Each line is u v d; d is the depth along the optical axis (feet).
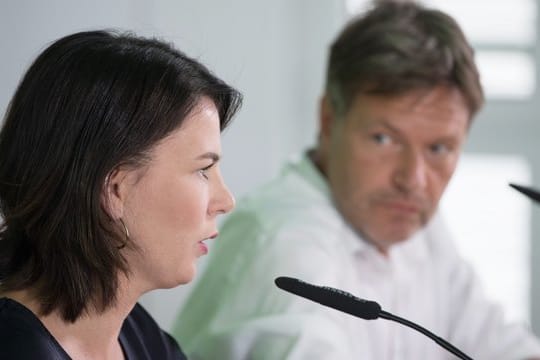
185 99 6.64
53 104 6.53
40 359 6.49
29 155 6.60
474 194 19.43
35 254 6.81
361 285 11.33
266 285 10.18
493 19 19.10
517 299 19.24
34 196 6.61
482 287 13.24
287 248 10.42
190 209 6.75
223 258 10.82
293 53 18.52
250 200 11.35
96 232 6.59
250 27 17.58
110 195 6.60
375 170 10.56
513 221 19.27
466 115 10.62
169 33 17.26
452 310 12.94
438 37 10.30
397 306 11.91
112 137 6.48
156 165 6.62
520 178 19.30
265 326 9.71
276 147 18.12
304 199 11.02
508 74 19.19
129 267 6.83
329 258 10.56
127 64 6.57
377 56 10.18
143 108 6.52
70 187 6.54
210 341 10.02
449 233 13.06
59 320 6.82
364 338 10.94
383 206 10.70
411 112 10.28
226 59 17.61
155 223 6.70
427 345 12.28
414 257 12.30
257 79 17.76
